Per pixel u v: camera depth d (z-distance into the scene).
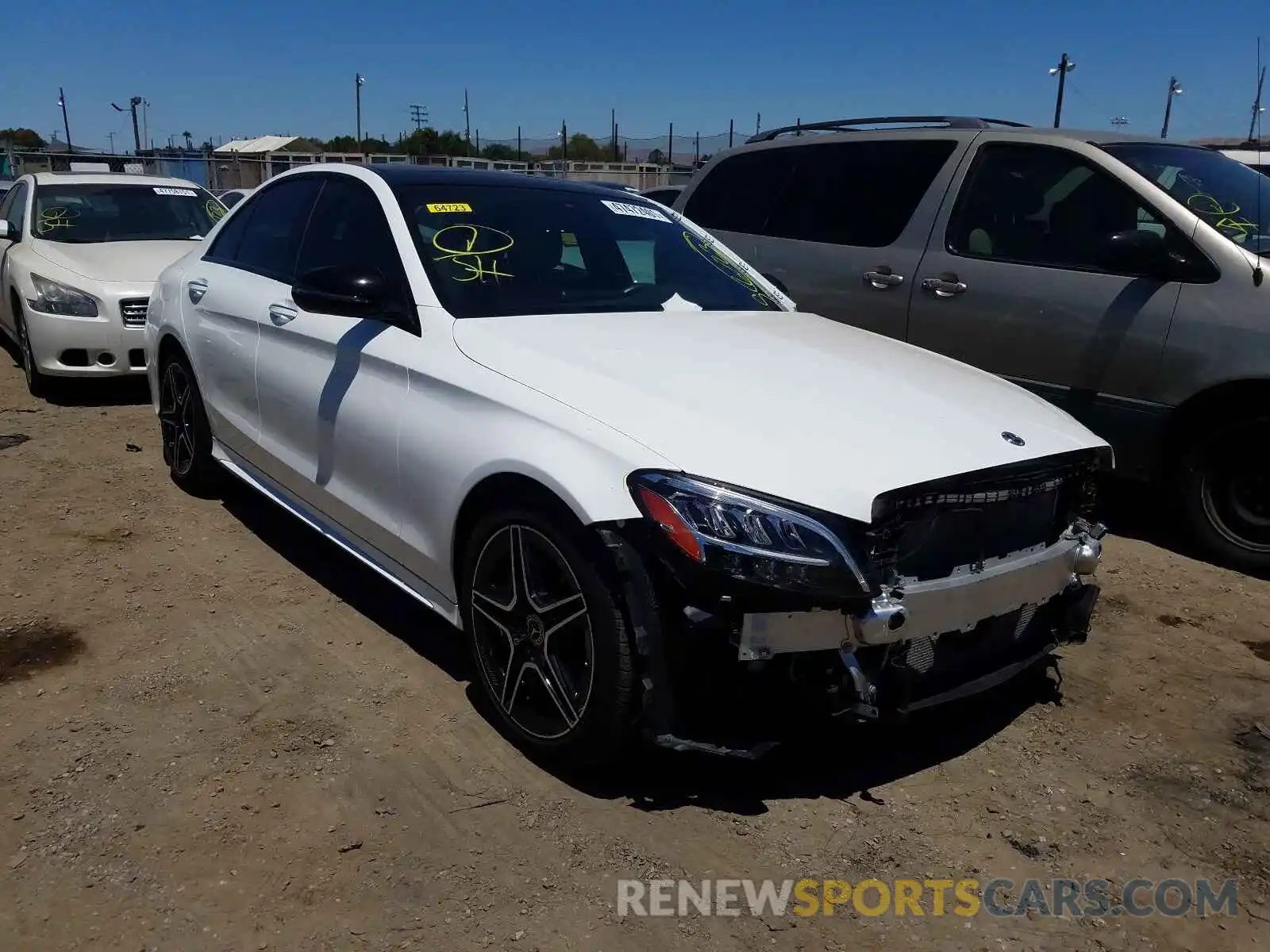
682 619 2.49
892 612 2.51
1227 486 4.56
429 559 3.20
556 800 2.82
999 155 5.30
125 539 4.60
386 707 3.26
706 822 2.75
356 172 4.01
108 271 7.02
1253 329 4.29
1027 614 3.03
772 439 2.64
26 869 2.48
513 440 2.82
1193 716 3.39
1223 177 5.02
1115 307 4.67
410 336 3.35
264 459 4.21
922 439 2.79
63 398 7.20
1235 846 2.74
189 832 2.63
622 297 3.78
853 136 5.98
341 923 2.35
